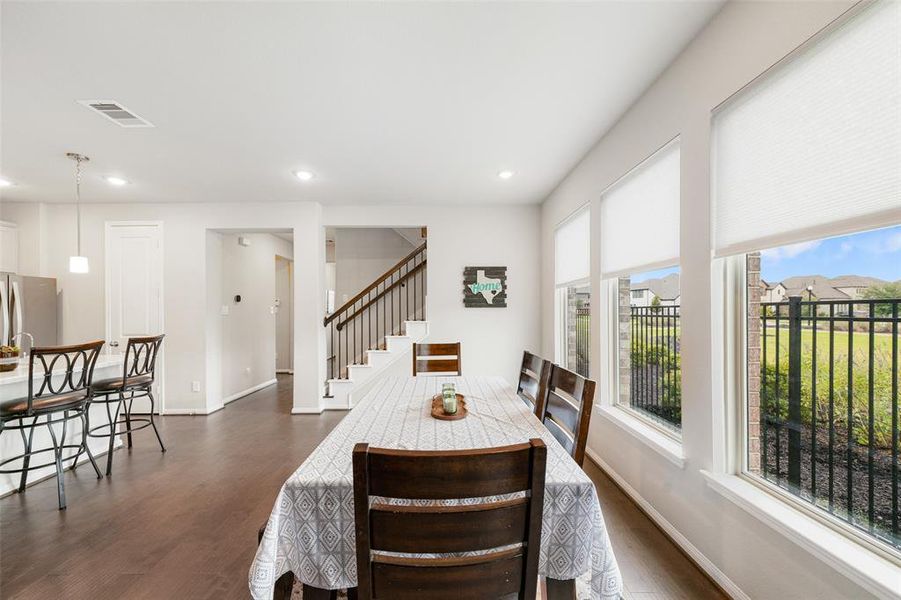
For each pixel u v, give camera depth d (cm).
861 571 108
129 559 190
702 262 178
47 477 282
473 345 479
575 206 349
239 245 548
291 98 231
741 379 171
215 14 163
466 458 82
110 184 389
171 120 256
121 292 455
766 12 142
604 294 295
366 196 440
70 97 227
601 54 193
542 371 197
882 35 108
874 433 125
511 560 87
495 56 194
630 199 253
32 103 233
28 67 198
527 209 481
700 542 178
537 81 216
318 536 107
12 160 324
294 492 107
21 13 160
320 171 357
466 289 477
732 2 158
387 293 585
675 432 226
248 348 571
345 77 211
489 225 481
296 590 161
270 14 164
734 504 157
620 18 169
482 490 83
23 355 352
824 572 121
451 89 224
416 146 303
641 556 187
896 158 104
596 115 255
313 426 406
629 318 288
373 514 84
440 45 186
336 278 594
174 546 201
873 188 110
